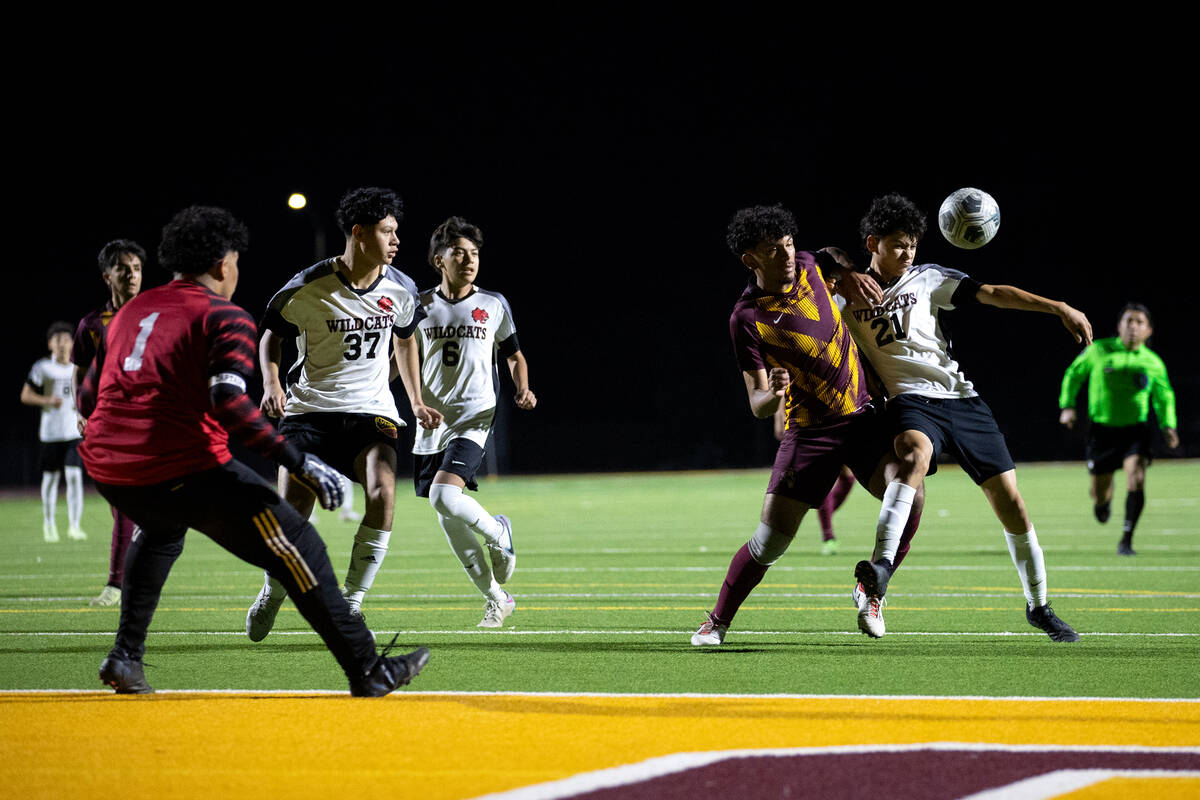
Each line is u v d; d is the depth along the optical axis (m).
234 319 15.06
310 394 21.34
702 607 26.62
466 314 23.72
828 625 23.30
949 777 12.27
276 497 15.38
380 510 21.02
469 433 23.64
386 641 21.77
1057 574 31.88
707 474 131.50
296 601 15.67
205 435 15.18
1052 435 138.00
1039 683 17.19
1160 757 12.97
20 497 101.25
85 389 17.38
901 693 16.55
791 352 19.69
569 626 23.67
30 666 19.50
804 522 54.16
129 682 16.75
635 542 44.66
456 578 32.91
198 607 27.09
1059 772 12.39
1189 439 128.88
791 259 19.42
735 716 15.16
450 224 23.81
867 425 20.61
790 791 11.87
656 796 11.73
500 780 12.34
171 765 13.05
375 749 13.66
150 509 15.34
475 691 17.00
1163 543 41.09
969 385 20.94
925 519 53.78
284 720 15.17
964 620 23.83
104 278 24.11
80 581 33.50
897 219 20.38
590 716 15.25
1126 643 20.77
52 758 13.37
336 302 21.09
